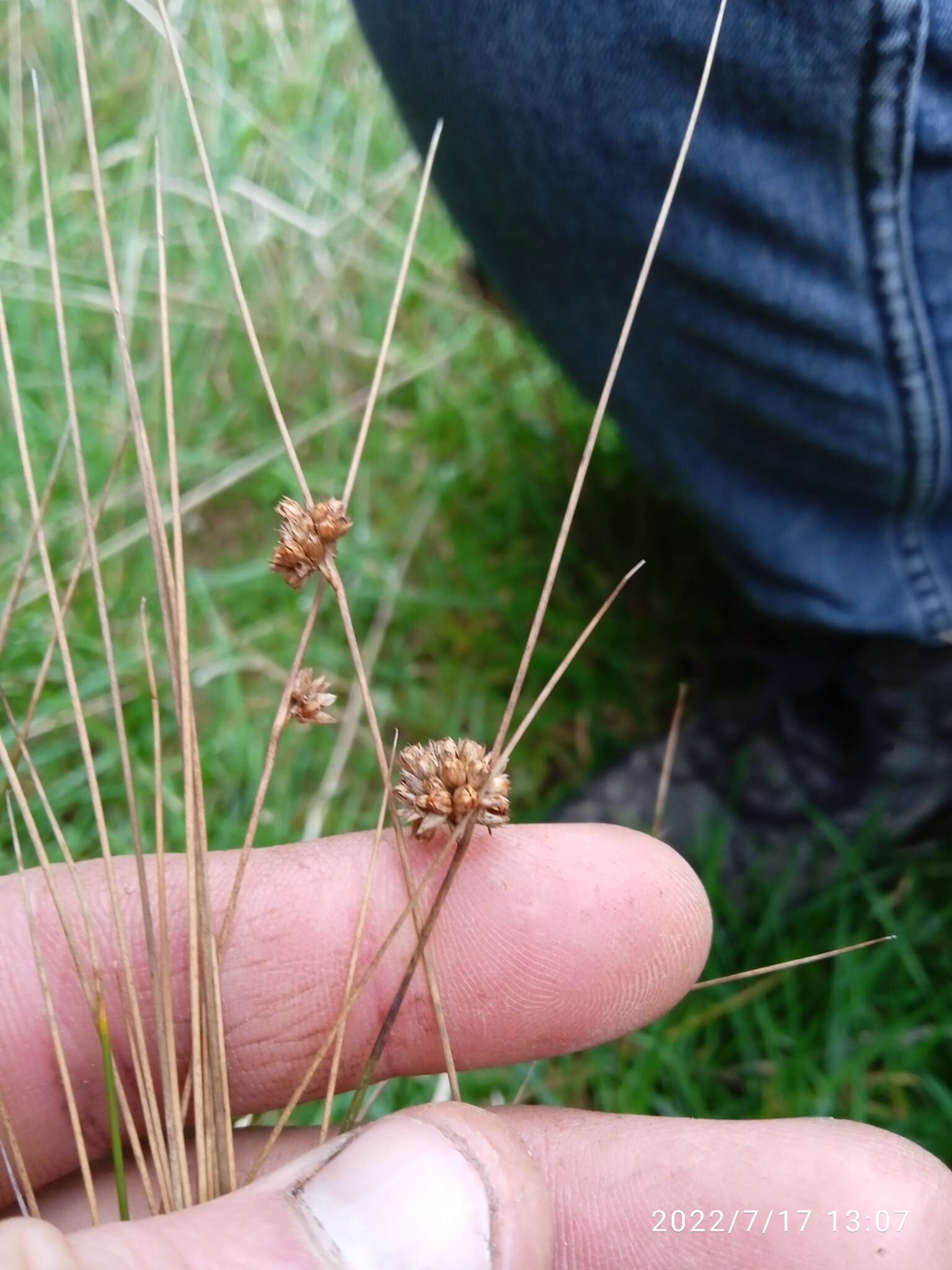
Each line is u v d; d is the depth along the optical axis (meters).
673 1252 0.11
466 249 0.22
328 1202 0.09
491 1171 0.09
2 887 0.12
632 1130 0.11
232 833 0.17
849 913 0.17
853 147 0.12
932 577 0.15
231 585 0.20
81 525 0.20
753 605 0.19
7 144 0.24
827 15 0.11
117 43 0.25
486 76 0.13
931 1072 0.16
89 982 0.12
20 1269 0.07
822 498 0.15
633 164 0.13
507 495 0.22
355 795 0.18
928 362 0.13
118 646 0.19
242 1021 0.12
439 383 0.23
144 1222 0.08
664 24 0.12
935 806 0.17
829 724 0.18
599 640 0.20
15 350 0.21
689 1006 0.16
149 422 0.21
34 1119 0.12
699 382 0.15
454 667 0.20
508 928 0.12
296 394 0.23
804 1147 0.11
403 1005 0.12
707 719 0.19
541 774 0.19
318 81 0.26
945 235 0.12
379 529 0.21
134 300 0.22
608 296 0.15
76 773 0.17
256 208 0.24
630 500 0.21
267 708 0.19
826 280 0.13
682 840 0.18
